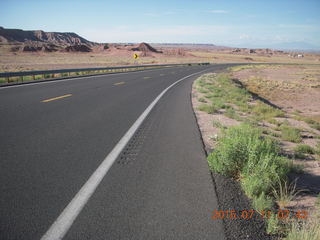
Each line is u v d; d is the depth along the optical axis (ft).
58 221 8.32
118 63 225.56
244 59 501.56
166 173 12.34
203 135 20.22
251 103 48.91
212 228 8.13
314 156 18.08
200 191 10.55
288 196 10.78
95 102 33.37
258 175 11.09
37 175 11.78
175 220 8.49
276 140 20.88
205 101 40.16
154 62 265.95
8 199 9.63
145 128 21.03
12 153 14.51
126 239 7.54
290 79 139.54
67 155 14.43
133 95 41.55
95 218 8.52
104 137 18.15
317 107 66.28
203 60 400.06
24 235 7.61
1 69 124.06
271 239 7.84
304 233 7.74
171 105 33.30
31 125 20.81
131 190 10.54
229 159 12.42
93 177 11.69
